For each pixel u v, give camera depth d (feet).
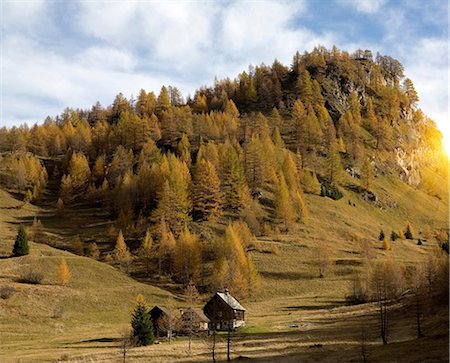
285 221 544.21
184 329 282.36
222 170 632.38
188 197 563.89
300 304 364.17
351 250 509.35
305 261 468.34
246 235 492.54
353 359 171.63
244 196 572.51
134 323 249.34
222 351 210.59
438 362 146.82
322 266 437.99
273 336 247.70
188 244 432.25
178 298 388.16
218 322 301.02
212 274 419.13
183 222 521.65
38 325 296.30
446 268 261.03
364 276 419.33
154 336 268.21
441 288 262.06
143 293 385.91
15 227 558.56
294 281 426.10
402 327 235.81
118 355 208.44
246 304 376.07
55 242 520.42
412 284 342.03
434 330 207.31
